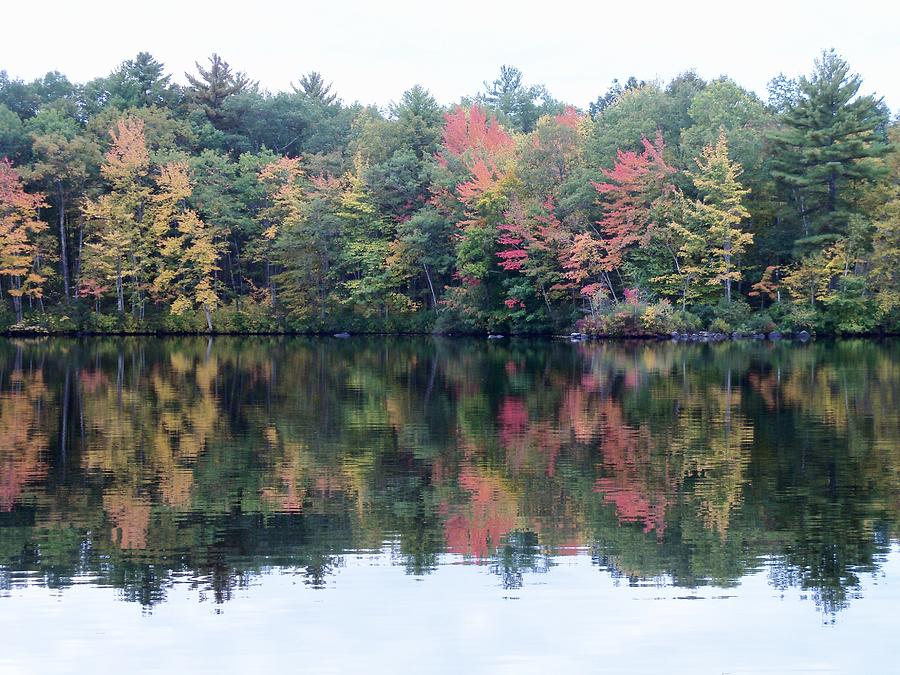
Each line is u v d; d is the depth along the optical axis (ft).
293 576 40.32
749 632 34.71
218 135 294.05
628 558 42.42
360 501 52.03
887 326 200.95
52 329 229.66
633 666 32.27
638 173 197.06
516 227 204.85
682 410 85.10
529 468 60.18
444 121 269.03
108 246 229.04
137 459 63.36
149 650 33.35
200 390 103.19
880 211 190.90
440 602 37.47
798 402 89.66
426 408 87.97
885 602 37.24
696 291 197.88
